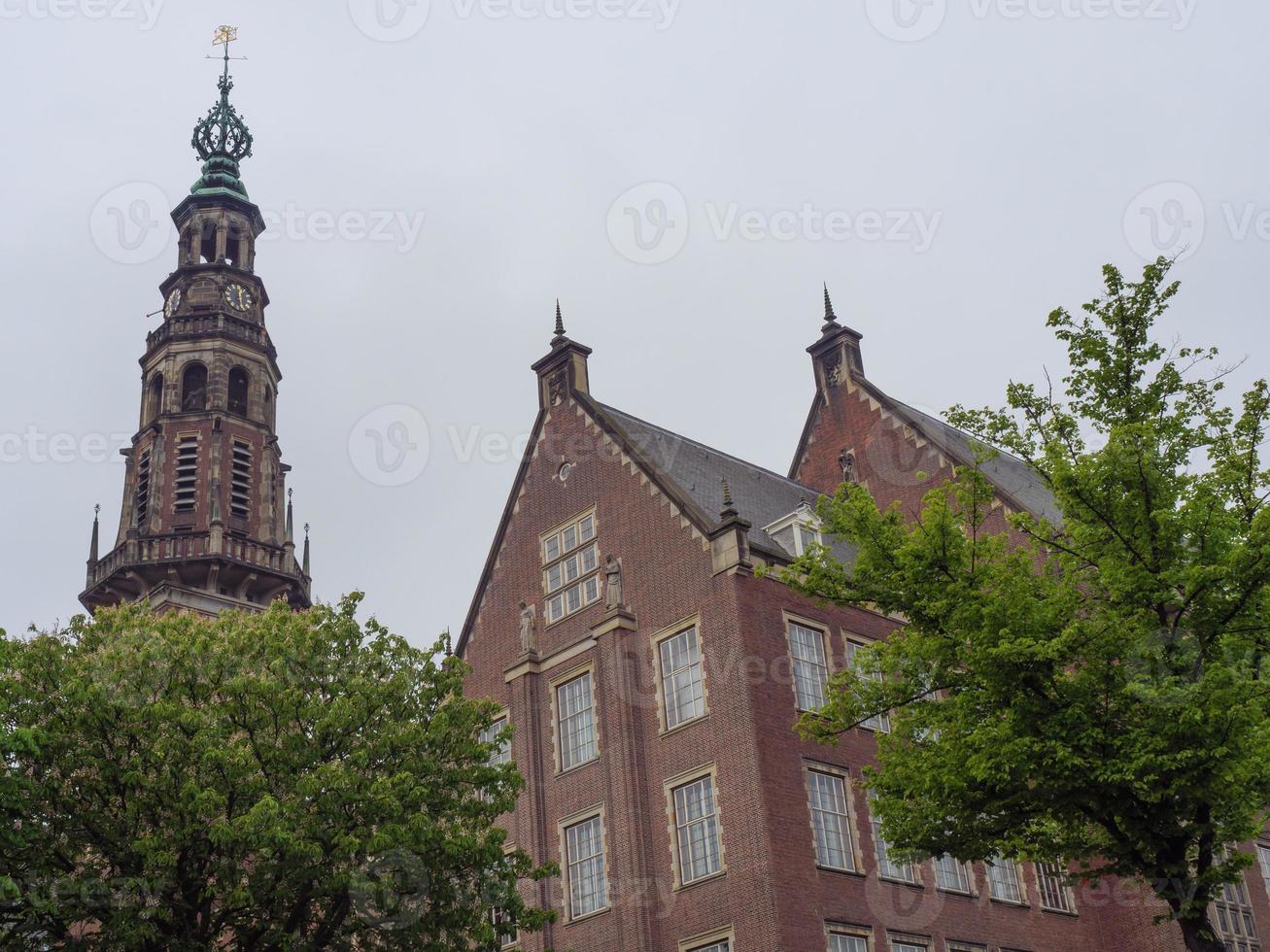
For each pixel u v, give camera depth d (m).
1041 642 21.31
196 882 27.12
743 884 32.69
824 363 50.31
